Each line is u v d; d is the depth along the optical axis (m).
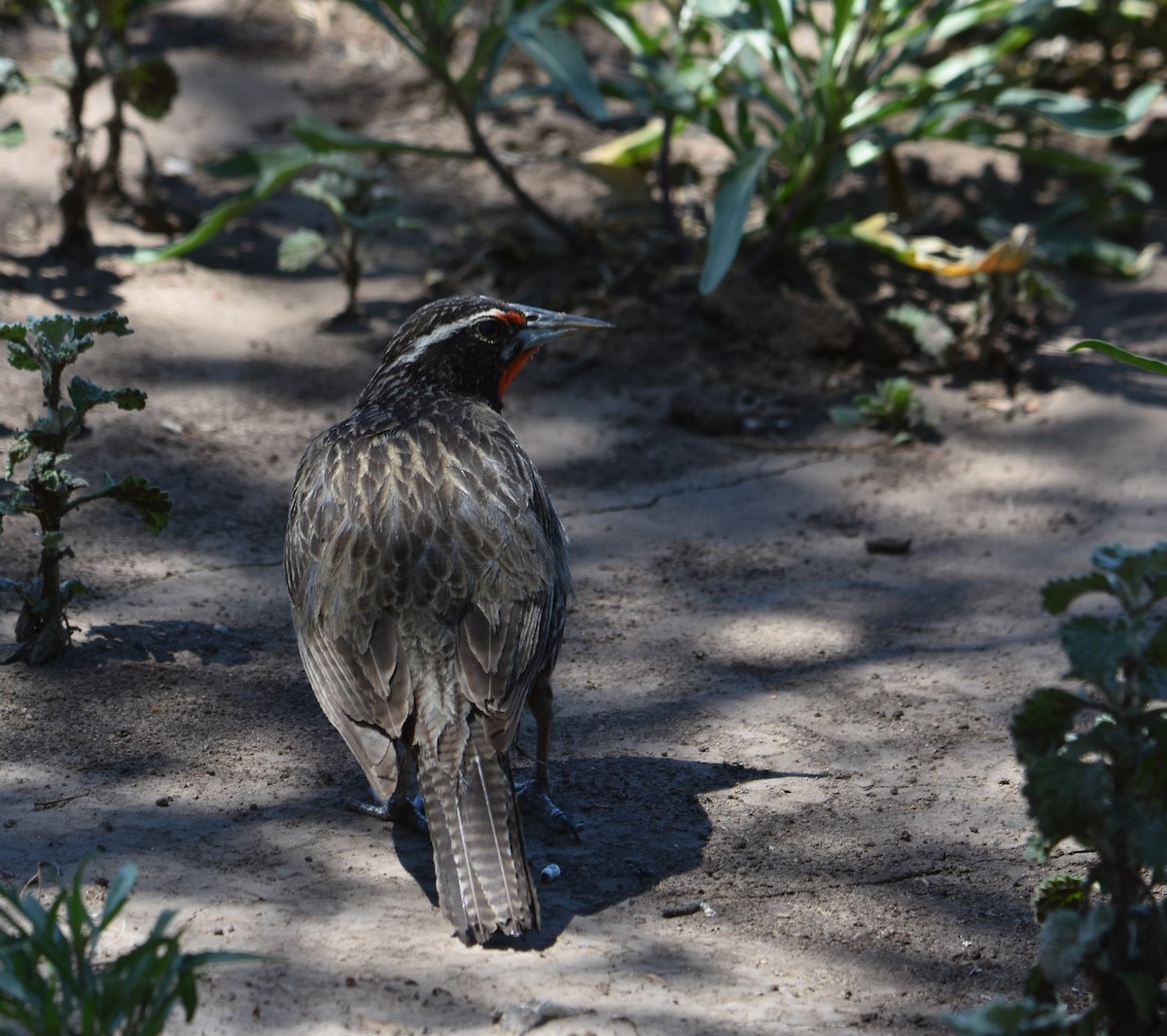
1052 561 10.43
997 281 12.81
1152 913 5.23
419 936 6.35
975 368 13.05
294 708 8.30
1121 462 11.71
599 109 12.84
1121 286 14.28
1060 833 5.12
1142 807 5.22
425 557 6.94
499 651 6.78
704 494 11.34
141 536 10.07
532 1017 5.71
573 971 6.12
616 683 8.83
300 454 11.36
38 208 13.62
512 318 8.55
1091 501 11.22
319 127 13.04
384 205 12.94
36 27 15.91
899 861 7.12
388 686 6.65
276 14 16.97
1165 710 5.16
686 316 13.36
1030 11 13.29
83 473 10.55
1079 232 14.58
